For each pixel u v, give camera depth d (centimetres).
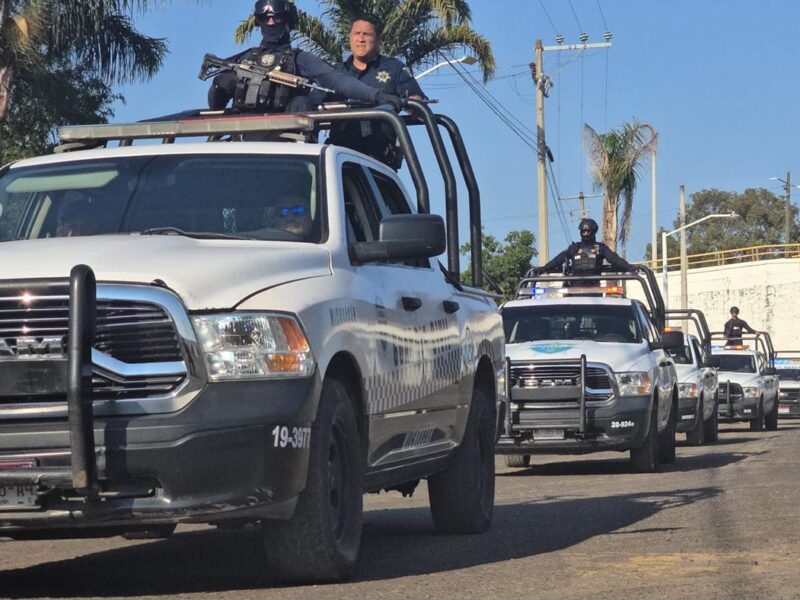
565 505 1113
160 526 634
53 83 2492
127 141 834
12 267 587
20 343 565
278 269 628
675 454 1948
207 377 574
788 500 1098
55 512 566
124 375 567
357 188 769
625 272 1947
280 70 918
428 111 897
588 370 1570
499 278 4819
